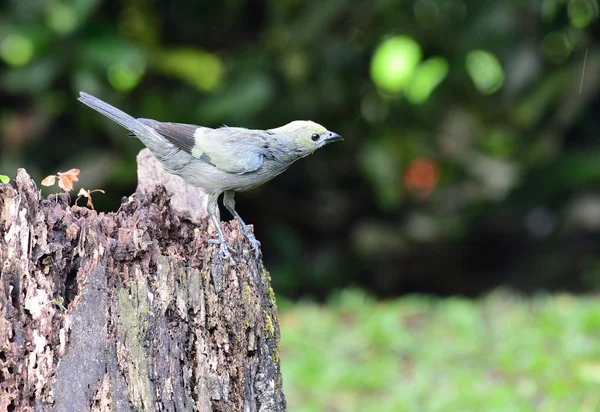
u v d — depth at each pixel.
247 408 6.23
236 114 14.21
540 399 10.24
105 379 5.69
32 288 5.68
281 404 6.54
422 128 15.73
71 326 5.68
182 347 6.00
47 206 6.00
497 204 16.05
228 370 6.18
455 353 11.82
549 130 15.45
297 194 17.02
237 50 15.32
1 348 5.57
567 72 15.11
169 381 5.89
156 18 14.61
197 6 15.02
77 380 5.64
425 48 15.75
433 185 15.45
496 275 17.12
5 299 5.61
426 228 15.75
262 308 6.45
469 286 17.23
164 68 13.94
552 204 16.50
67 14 12.67
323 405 10.36
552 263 16.66
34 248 5.72
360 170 16.34
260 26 15.64
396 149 15.34
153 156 8.44
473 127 15.45
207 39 15.48
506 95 15.13
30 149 14.48
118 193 14.90
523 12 14.63
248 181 8.25
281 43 14.63
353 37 15.49
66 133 14.66
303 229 17.42
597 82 15.00
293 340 12.44
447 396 10.19
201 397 6.07
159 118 14.45
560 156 15.97
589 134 16.52
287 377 11.12
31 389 5.61
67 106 13.98
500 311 13.74
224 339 6.17
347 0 14.56
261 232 17.23
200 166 8.09
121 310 5.79
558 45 15.53
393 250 16.23
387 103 15.88
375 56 15.69
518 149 15.53
